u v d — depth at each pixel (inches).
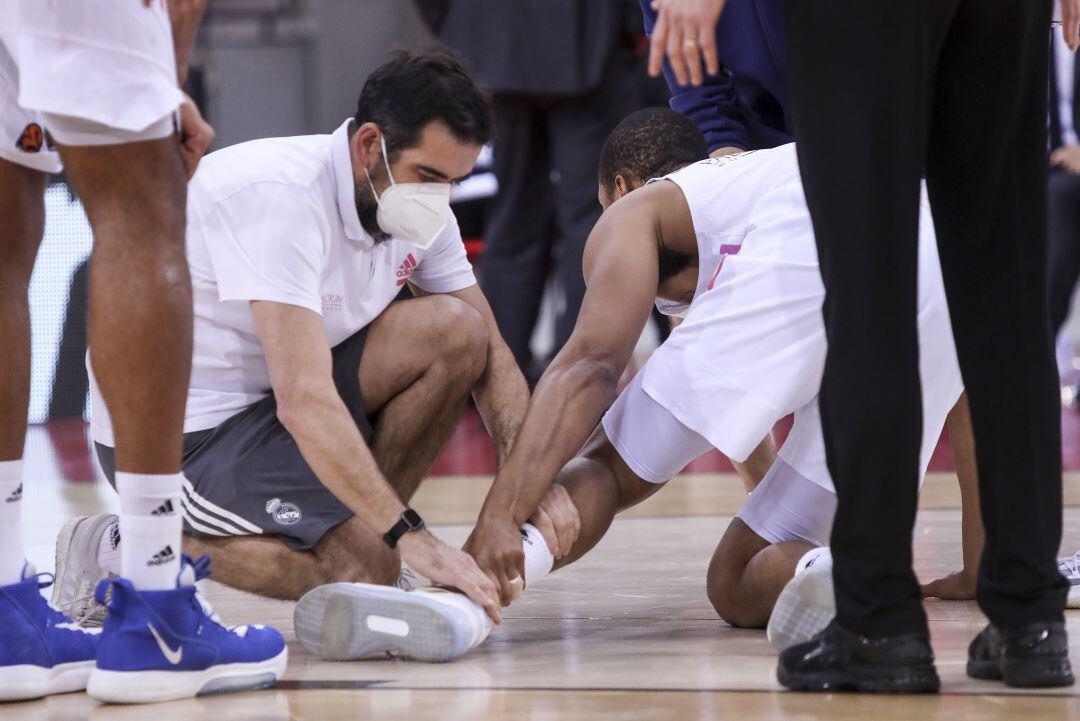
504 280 903.1
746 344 301.1
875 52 217.9
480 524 290.2
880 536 223.3
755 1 373.7
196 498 325.4
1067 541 435.8
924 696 225.8
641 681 249.4
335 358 344.5
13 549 247.9
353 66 1376.7
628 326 304.8
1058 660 227.3
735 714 218.2
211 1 1355.8
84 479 791.1
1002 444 231.0
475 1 816.3
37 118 241.8
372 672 265.1
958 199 235.5
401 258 349.7
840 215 221.1
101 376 234.2
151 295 230.5
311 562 322.7
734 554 314.3
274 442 328.5
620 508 317.7
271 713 229.8
